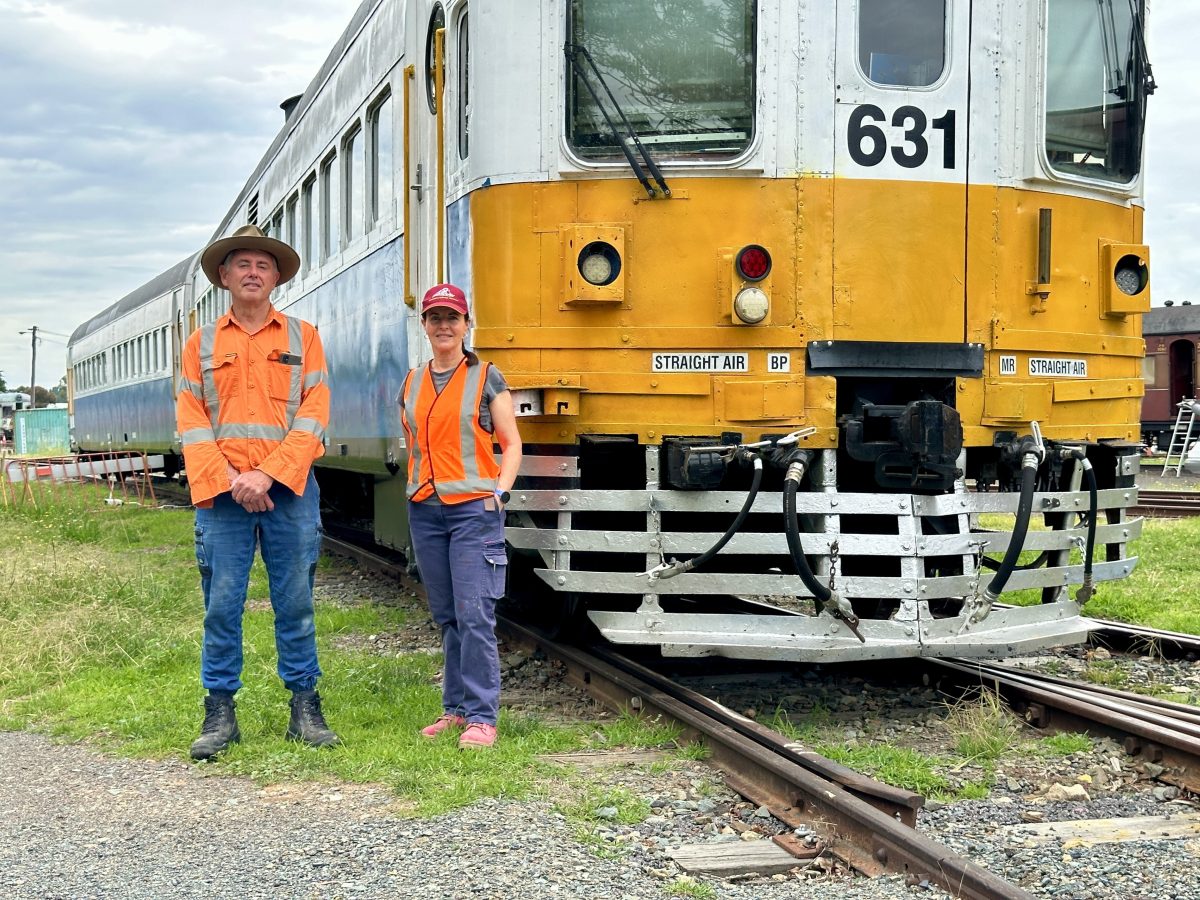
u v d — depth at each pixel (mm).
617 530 5492
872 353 5488
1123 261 6090
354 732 5086
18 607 7844
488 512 4957
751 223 5453
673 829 3930
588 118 5527
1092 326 6023
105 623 7238
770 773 4195
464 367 4992
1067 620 5723
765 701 5766
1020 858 3639
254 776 4547
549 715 5496
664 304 5434
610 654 6285
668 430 5398
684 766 4586
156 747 4988
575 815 4016
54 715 5645
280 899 3355
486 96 5637
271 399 4879
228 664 4938
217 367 4840
